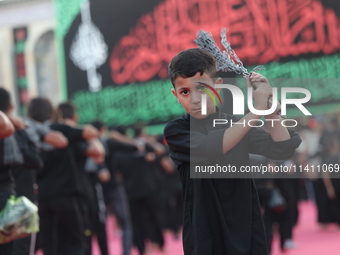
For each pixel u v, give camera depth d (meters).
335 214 16.17
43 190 8.46
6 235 5.97
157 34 24.75
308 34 22.77
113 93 25.25
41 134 8.22
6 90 6.76
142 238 12.30
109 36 25.45
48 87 31.38
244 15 23.50
